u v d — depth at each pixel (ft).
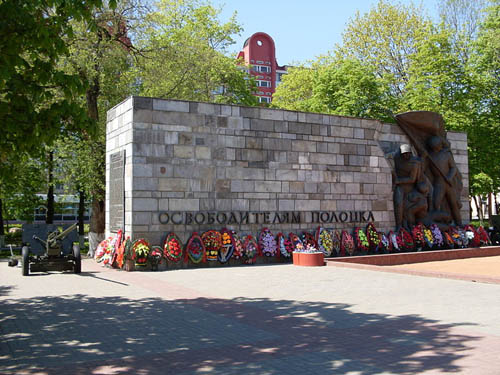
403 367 21.31
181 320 31.45
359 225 77.41
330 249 72.23
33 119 28.14
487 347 24.08
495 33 115.65
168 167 63.21
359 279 49.96
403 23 137.28
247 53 294.66
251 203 68.28
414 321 30.12
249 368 21.61
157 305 36.73
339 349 24.36
